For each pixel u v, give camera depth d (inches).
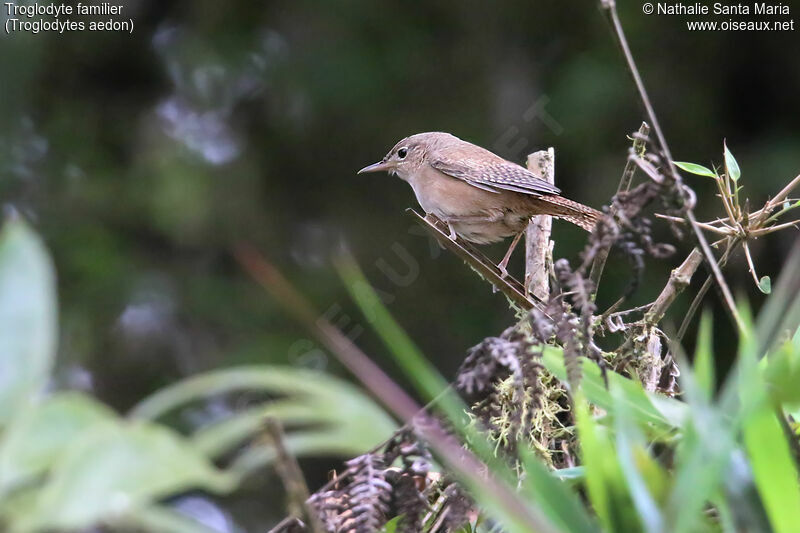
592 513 126.4
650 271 489.1
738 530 105.0
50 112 629.6
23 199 590.2
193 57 631.8
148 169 606.2
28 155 607.8
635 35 584.7
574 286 127.6
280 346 556.4
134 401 556.1
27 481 105.0
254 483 480.1
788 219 516.7
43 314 109.9
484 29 627.5
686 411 123.2
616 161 551.5
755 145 578.2
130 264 580.1
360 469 131.0
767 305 114.3
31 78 621.3
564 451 158.4
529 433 144.1
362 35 633.0
